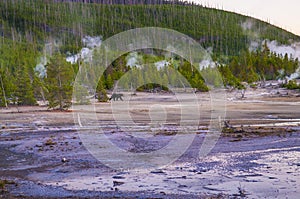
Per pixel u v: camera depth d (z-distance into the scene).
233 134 18.28
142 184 9.34
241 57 86.88
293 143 15.32
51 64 35.84
